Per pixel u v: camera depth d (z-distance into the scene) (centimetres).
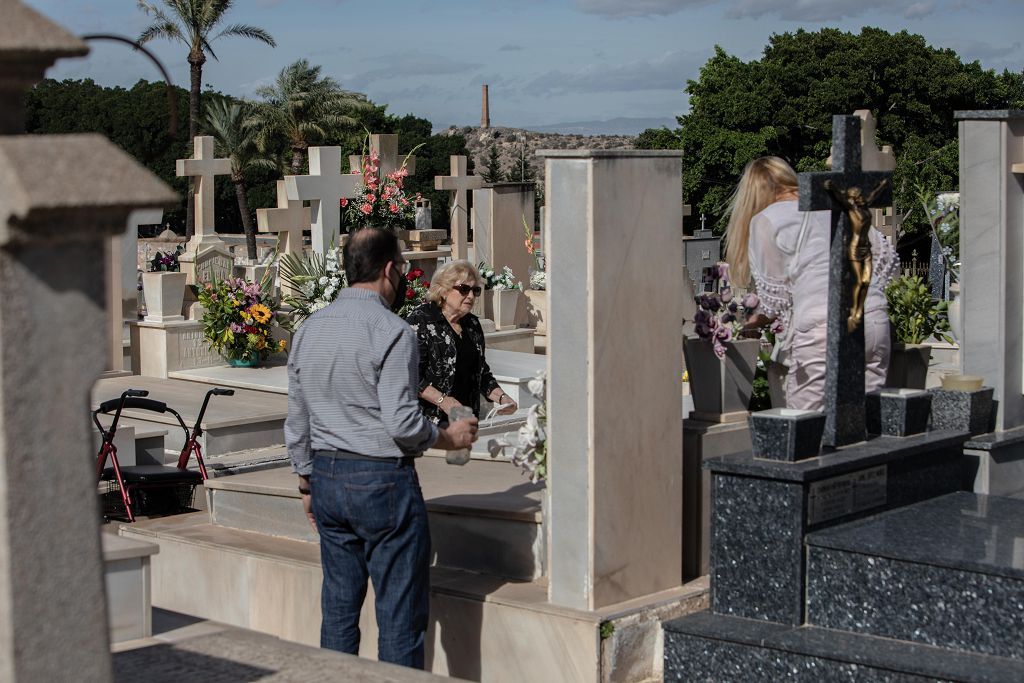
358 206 1554
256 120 4984
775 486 451
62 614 255
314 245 1440
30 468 248
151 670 371
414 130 7819
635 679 496
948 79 5531
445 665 536
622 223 489
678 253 515
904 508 500
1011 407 604
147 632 411
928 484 522
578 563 497
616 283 490
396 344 482
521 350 1507
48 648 253
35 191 231
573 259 484
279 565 607
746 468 454
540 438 534
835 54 5572
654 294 507
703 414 560
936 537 449
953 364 981
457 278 644
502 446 573
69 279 251
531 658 504
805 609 452
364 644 568
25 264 244
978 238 596
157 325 1259
